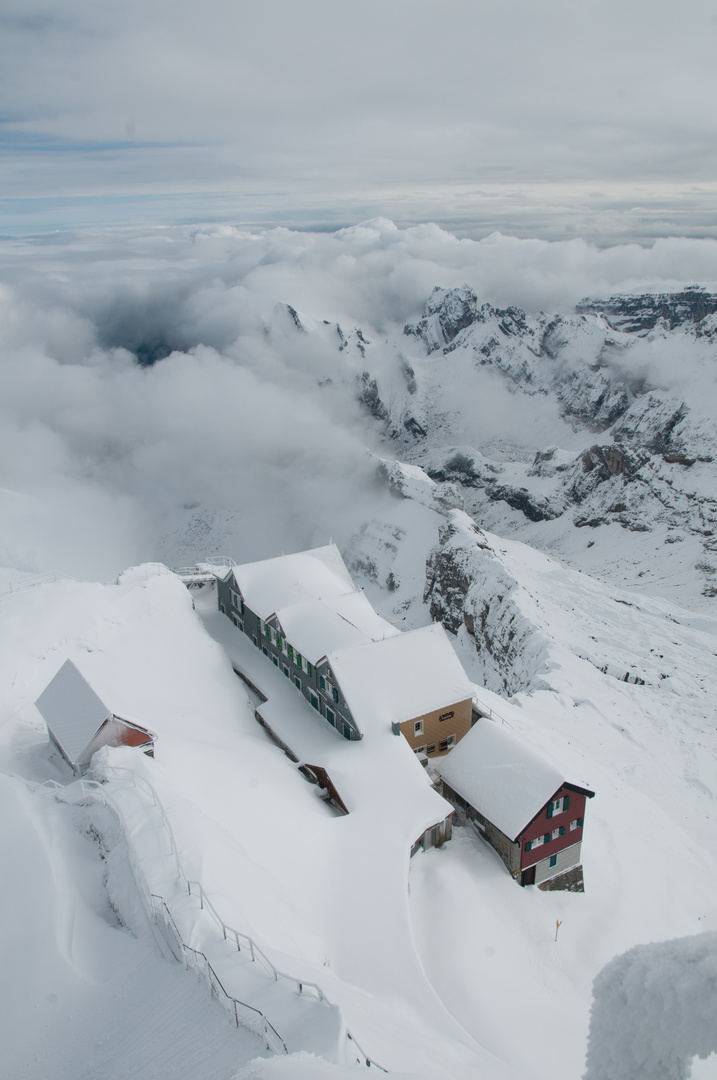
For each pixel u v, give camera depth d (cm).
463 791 4062
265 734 4944
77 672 3950
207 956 1975
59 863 2597
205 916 2166
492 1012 2805
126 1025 1844
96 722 3600
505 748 4141
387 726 4453
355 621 5528
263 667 5647
